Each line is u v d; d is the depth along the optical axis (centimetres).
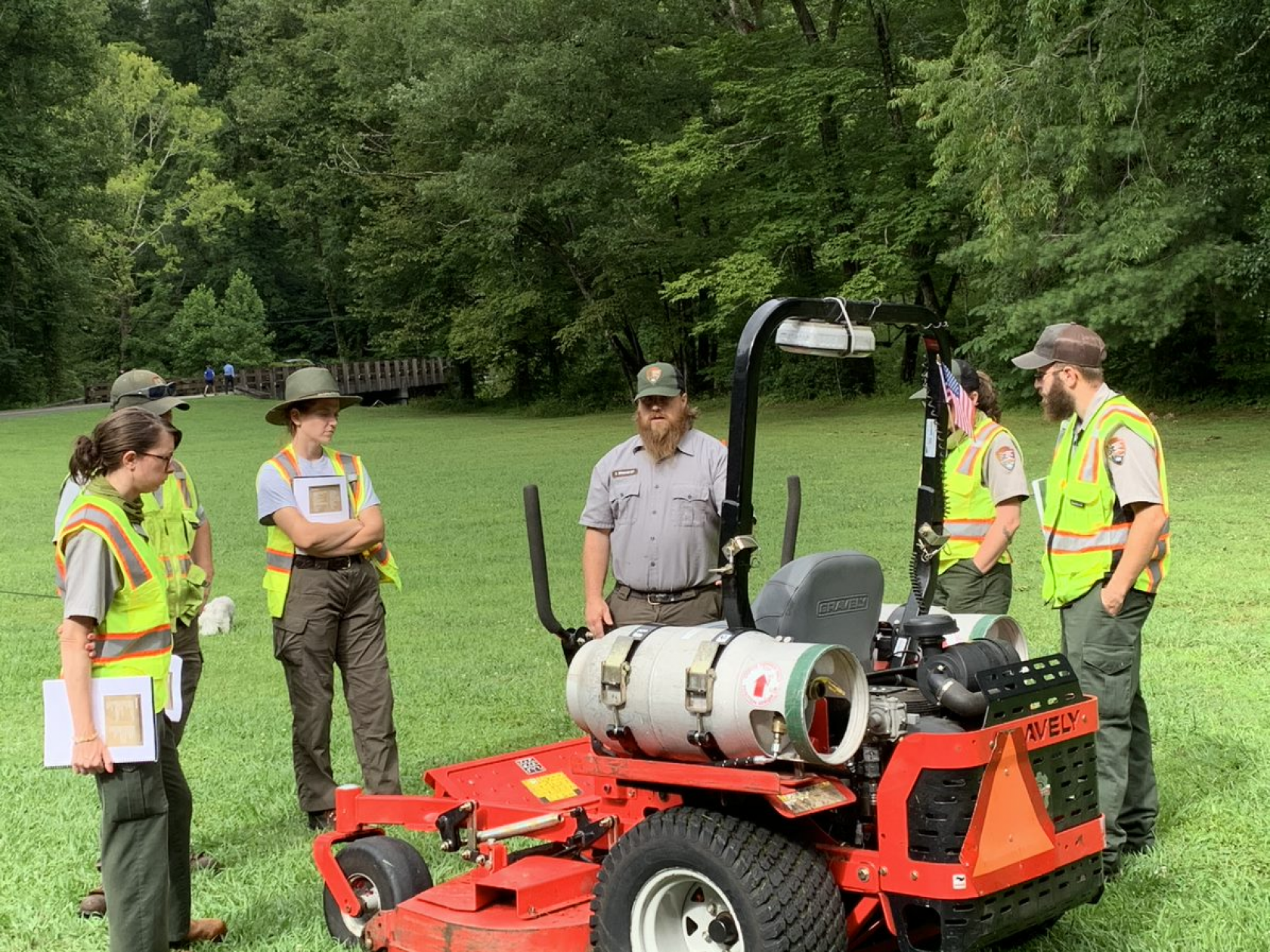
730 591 394
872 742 385
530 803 486
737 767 377
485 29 4097
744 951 357
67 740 411
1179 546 1284
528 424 4184
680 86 4066
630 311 4441
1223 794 576
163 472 441
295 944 461
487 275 4784
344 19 5816
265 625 1133
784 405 3941
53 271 5759
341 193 6481
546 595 476
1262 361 2945
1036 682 389
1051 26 2347
